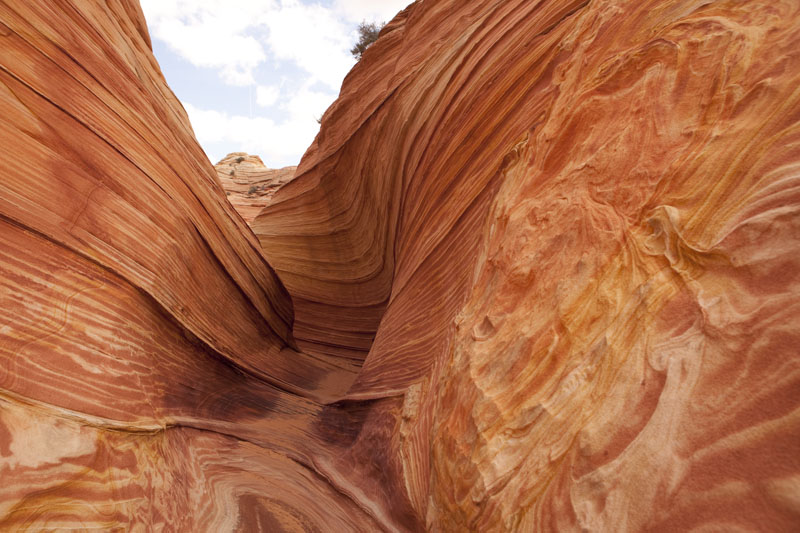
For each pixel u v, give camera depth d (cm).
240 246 863
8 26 382
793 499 118
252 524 375
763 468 130
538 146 391
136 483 320
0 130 351
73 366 330
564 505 193
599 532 168
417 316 607
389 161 992
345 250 1398
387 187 1027
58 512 247
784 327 149
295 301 1566
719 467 142
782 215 169
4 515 220
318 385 964
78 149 437
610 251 248
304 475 506
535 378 256
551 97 426
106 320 395
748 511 127
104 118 496
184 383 530
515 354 279
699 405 162
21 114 377
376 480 459
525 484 222
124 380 384
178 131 760
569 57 426
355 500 436
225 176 3459
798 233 162
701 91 250
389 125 992
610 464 181
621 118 299
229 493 419
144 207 523
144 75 707
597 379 217
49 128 405
